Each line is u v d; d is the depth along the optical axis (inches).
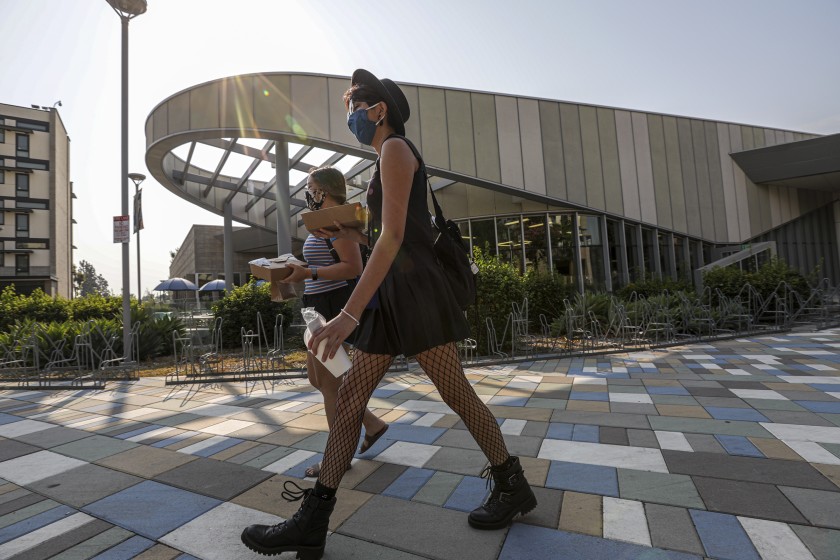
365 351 64.4
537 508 75.0
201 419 143.6
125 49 329.7
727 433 111.6
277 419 140.3
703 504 74.4
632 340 316.8
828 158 655.1
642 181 577.9
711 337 321.4
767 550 60.4
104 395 193.5
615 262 553.6
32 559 63.5
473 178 481.1
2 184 1518.2
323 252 95.0
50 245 1584.6
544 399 156.8
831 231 815.7
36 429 137.3
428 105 473.7
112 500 83.3
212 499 82.9
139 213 414.0
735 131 702.5
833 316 430.9
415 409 148.1
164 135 497.7
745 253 502.0
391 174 59.1
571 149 531.5
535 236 550.0
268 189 730.2
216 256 1489.9
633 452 100.5
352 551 63.3
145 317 364.5
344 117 451.5
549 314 402.9
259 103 451.2
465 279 69.3
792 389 156.8
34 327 290.7
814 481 81.8
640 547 62.1
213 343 308.0
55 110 1625.2
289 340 382.6
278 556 63.5
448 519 72.1
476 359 265.6
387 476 90.8
